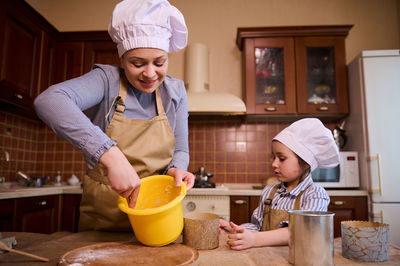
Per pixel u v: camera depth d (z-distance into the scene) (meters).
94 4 2.90
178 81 1.00
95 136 0.64
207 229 0.68
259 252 0.65
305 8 2.80
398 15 2.75
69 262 0.54
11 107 2.19
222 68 2.77
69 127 0.65
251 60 2.46
